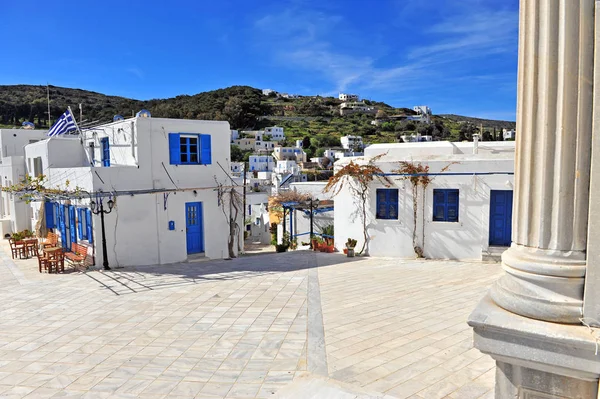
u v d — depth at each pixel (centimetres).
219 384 545
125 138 1614
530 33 257
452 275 1141
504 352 259
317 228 2341
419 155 1505
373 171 1474
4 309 973
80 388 556
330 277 1173
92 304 985
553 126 250
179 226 1631
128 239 1519
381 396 458
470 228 1365
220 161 1747
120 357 654
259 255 1777
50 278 1328
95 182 1456
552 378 251
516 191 275
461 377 509
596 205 236
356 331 699
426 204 1422
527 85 261
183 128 1642
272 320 793
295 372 563
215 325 783
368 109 16112
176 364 615
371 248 1521
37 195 1520
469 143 1688
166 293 1055
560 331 239
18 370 622
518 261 266
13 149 2675
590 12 238
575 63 242
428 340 639
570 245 250
